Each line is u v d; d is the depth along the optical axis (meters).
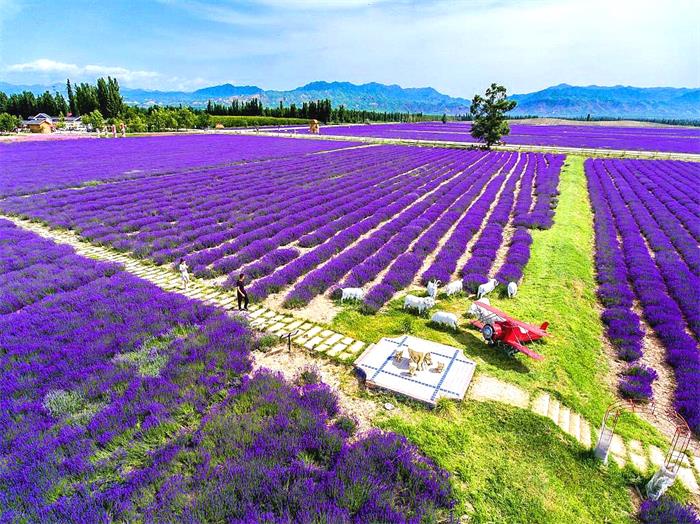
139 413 9.31
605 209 33.28
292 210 30.20
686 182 44.19
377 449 8.38
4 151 65.88
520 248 22.27
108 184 39.22
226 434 8.59
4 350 11.80
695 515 7.75
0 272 17.62
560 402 10.74
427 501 7.24
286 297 16.28
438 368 11.36
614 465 8.84
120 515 6.72
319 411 9.66
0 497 6.93
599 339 14.80
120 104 123.56
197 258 20.23
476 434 9.35
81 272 17.69
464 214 31.70
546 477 8.31
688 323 15.90
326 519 6.52
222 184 39.69
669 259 21.78
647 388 11.75
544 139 99.56
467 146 82.50
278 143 82.62
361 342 13.27
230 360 11.55
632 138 103.50
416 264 20.23
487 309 13.84
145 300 15.37
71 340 12.41
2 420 8.91
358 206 32.25
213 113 155.25
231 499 6.88
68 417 9.12
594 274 20.97
